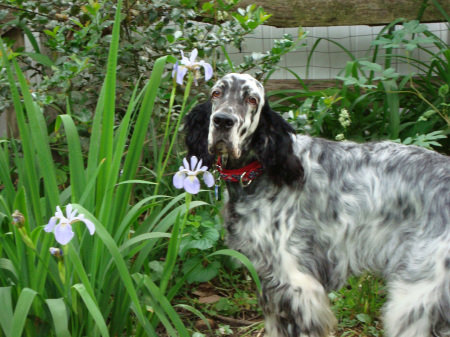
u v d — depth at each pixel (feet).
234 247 6.34
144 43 8.15
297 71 10.80
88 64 7.54
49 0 8.10
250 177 6.16
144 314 5.97
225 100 5.96
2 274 5.73
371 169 6.14
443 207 5.85
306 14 9.92
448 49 9.14
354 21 9.89
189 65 5.92
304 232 6.13
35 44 8.60
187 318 7.17
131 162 6.00
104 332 5.13
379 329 6.97
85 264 5.83
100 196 5.87
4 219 5.84
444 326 5.80
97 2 7.66
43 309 5.63
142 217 8.42
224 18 8.52
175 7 7.99
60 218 4.94
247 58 8.21
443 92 8.57
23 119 5.69
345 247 6.18
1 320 5.30
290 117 8.09
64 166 8.25
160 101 7.94
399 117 8.86
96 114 5.92
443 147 9.27
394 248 6.03
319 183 6.16
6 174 5.99
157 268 6.95
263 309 6.49
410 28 8.47
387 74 8.39
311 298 6.03
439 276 5.77
